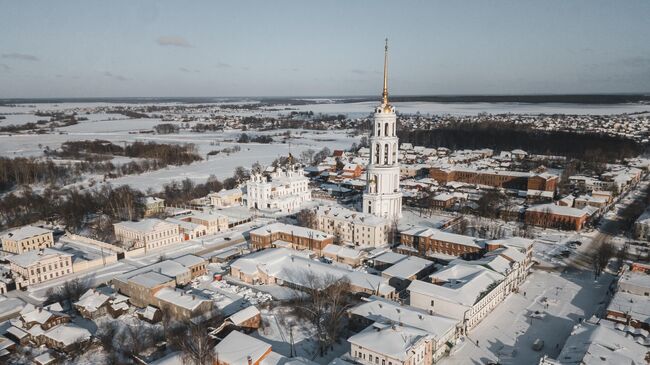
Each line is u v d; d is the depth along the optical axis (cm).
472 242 15075
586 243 17038
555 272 14275
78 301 11812
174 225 17650
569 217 18512
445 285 11781
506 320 11206
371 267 15000
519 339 10319
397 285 13262
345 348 10044
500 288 12075
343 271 13262
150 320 11150
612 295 12056
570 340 9175
